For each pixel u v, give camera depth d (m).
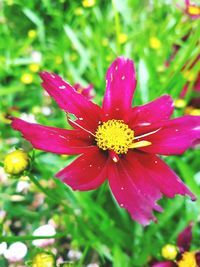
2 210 0.08
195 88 0.09
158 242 0.08
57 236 0.06
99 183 0.05
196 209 0.08
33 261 0.06
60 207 0.08
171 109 0.06
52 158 0.08
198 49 0.08
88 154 0.05
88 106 0.06
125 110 0.06
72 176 0.05
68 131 0.06
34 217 0.08
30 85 0.09
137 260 0.07
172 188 0.05
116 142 0.06
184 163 0.08
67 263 0.06
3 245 0.07
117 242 0.08
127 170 0.05
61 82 0.06
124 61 0.06
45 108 0.09
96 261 0.08
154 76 0.09
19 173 0.05
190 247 0.07
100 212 0.08
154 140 0.06
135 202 0.05
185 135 0.06
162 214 0.08
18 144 0.09
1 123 0.09
